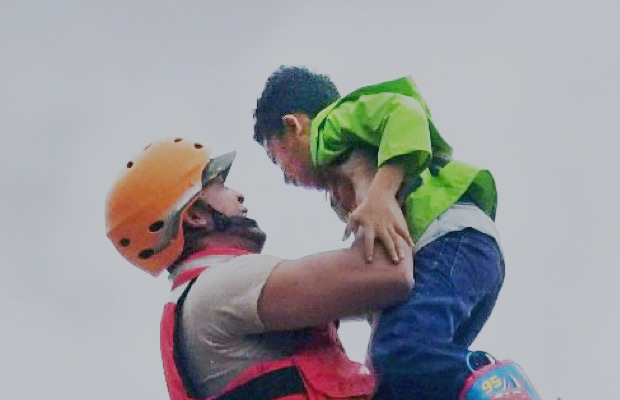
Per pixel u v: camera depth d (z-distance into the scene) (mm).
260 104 8086
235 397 6773
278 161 8016
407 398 6652
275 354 6930
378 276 6715
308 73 8102
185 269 7406
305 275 6797
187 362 7035
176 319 7137
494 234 7352
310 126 7797
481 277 7125
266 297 6824
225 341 6922
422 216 7270
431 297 6891
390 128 6930
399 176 6895
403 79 7340
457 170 7473
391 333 6777
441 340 6715
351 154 7262
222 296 6914
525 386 6617
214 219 7535
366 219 6793
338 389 6805
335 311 6812
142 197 7418
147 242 7453
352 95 7367
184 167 7523
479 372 6543
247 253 7473
